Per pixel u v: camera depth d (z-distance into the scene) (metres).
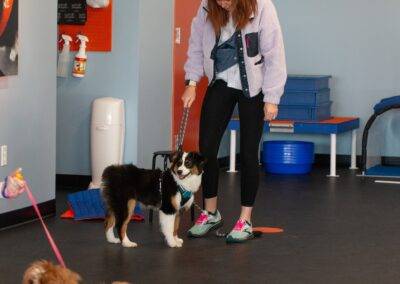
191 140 8.45
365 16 9.47
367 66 9.50
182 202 5.13
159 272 4.53
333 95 9.63
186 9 8.12
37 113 5.99
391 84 9.45
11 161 5.70
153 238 5.42
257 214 6.38
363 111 9.55
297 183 8.09
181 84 8.07
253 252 5.05
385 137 9.50
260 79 5.21
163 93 7.67
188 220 6.07
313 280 4.42
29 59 5.87
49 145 6.15
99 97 7.34
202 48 5.38
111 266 4.65
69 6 7.26
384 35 9.44
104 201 5.22
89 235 5.47
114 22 7.23
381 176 8.60
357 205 6.83
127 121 7.23
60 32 7.32
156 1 7.45
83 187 7.49
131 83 7.23
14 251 4.97
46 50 6.07
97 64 7.30
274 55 5.14
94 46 7.29
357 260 4.89
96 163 7.08
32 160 5.94
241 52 5.16
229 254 5.00
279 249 5.16
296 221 6.10
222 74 5.26
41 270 2.58
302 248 5.19
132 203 5.14
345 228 5.86
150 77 7.42
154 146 7.54
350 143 9.59
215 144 5.36
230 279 4.41
